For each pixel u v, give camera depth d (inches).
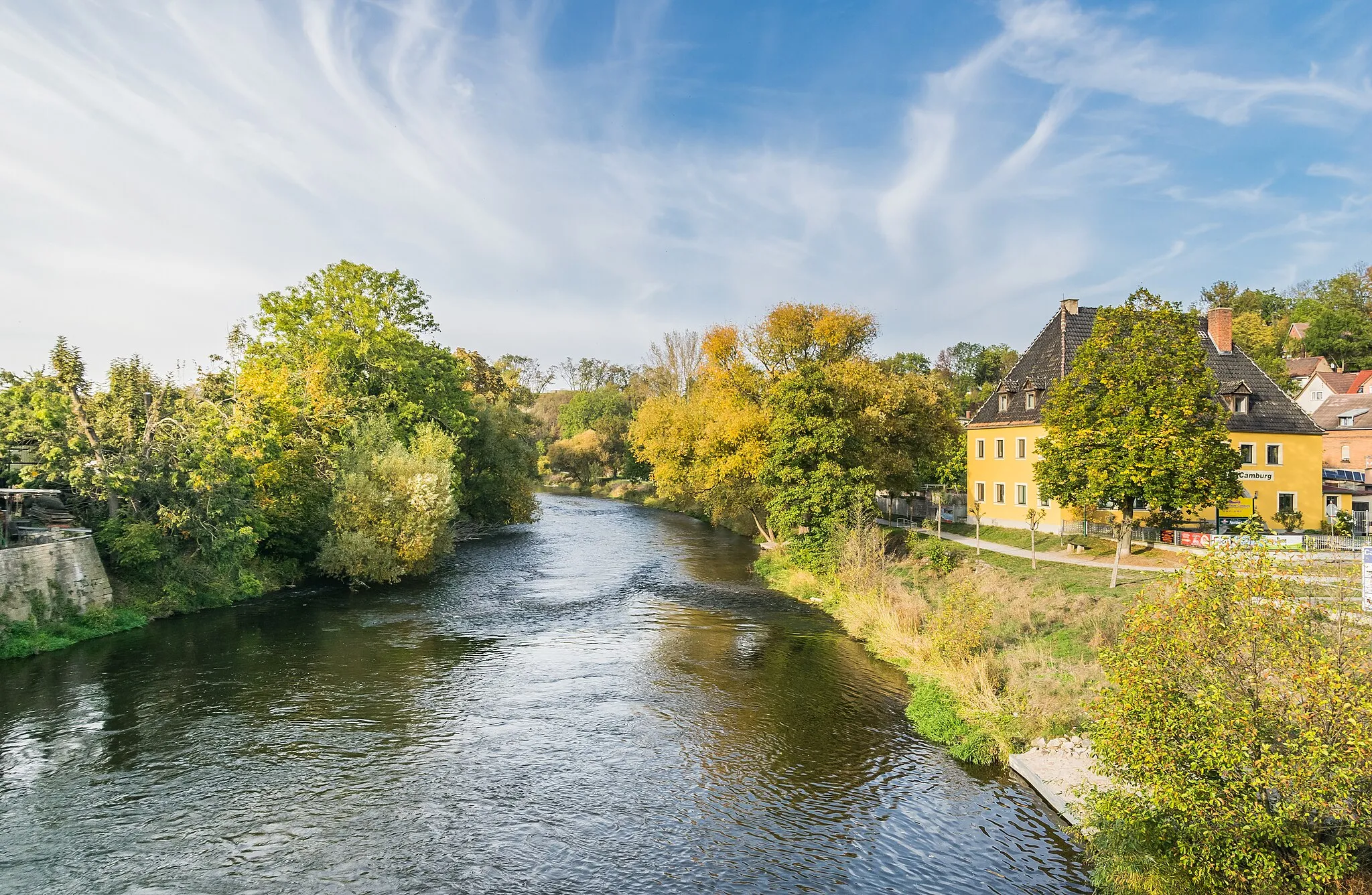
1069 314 1815.9
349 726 720.3
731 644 1022.4
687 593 1379.2
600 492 4015.8
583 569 1647.4
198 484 1149.1
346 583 1439.5
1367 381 2714.1
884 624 1033.5
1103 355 1161.4
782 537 1626.5
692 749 677.3
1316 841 386.6
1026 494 1754.4
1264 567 420.5
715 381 1866.4
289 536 1461.6
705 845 518.9
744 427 1675.7
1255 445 1619.1
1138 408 1080.8
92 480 1075.3
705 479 1814.7
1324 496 1792.6
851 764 645.9
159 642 996.6
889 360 1989.4
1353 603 601.3
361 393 1859.0
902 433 1780.3
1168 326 1111.0
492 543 2066.9
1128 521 1111.0
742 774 628.7
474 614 1192.8
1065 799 553.3
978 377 4360.2
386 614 1181.7
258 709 759.7
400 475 1489.9
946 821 548.4
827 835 533.0
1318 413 2490.2
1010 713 700.7
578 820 552.4
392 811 560.7
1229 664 408.8
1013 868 489.4
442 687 837.8
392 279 1967.3
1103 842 480.1
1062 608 978.1
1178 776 402.3
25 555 948.6
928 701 763.4
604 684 852.0
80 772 614.2
